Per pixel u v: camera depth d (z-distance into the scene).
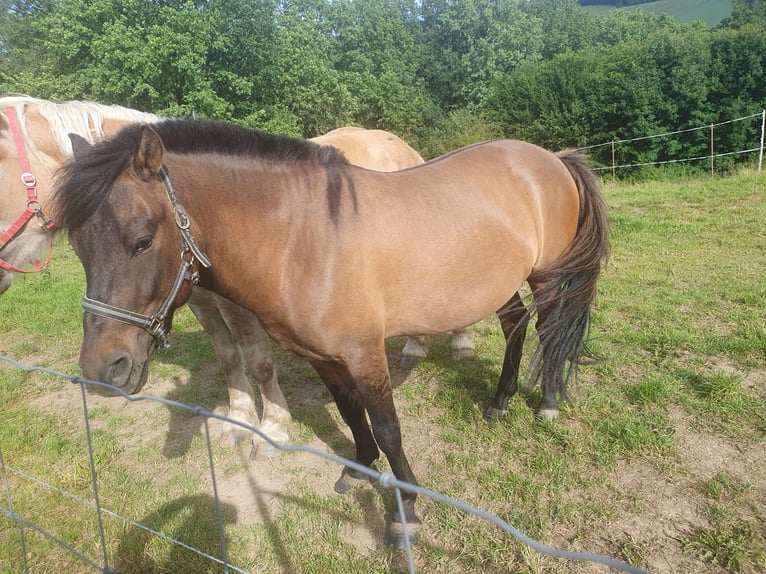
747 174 11.12
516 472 2.66
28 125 2.47
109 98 16.52
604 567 2.05
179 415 3.67
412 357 4.07
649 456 2.62
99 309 1.67
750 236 6.22
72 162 1.69
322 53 30.30
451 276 2.23
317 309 1.98
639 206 8.86
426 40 37.06
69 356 4.88
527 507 2.42
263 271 1.98
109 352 1.68
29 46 24.73
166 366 4.47
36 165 2.49
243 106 19.81
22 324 5.70
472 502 2.50
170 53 16.00
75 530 2.56
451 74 33.75
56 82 16.31
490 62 32.38
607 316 4.36
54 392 4.17
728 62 16.52
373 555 2.25
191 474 2.98
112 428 3.56
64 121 2.56
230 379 3.31
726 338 3.67
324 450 3.13
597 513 2.31
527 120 21.30
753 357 3.41
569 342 2.81
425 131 27.92
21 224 2.49
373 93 27.28
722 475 2.41
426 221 2.18
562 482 2.52
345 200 2.07
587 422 2.94
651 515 2.26
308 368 4.24
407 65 33.56
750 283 4.70
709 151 16.92
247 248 1.96
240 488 2.82
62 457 3.23
